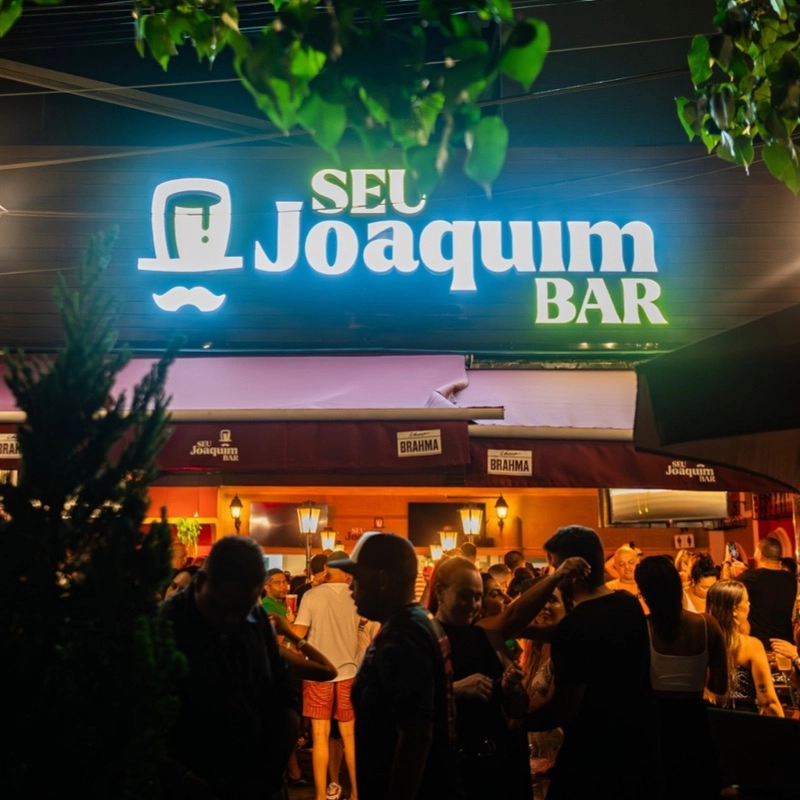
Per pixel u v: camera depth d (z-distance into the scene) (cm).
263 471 873
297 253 1105
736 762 535
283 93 302
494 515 1488
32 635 305
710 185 1116
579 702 474
